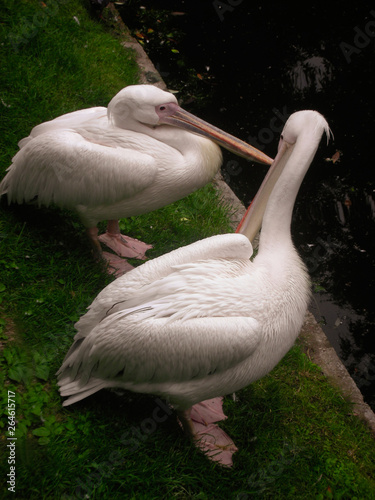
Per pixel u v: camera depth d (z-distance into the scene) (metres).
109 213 4.08
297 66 7.63
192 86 7.17
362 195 6.12
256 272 3.22
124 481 3.05
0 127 4.93
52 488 2.91
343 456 3.68
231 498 3.22
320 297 5.26
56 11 6.58
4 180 4.20
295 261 3.34
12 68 5.54
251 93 7.18
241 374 3.14
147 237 4.84
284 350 3.28
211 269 3.14
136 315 2.94
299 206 5.99
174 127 4.13
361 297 5.31
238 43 7.90
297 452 3.59
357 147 6.62
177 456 3.26
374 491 3.52
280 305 3.17
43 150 3.87
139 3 8.27
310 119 3.33
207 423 3.54
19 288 3.85
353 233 5.82
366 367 4.73
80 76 6.01
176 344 2.90
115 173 3.80
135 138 3.99
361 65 7.69
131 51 6.97
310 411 3.89
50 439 3.09
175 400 3.17
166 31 7.92
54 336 3.65
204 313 2.99
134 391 3.18
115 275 4.30
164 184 4.02
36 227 4.30
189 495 3.13
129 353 2.95
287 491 3.38
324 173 6.32
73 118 4.21
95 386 3.16
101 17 7.15
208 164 4.13
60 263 4.15
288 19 8.29
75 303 3.93
